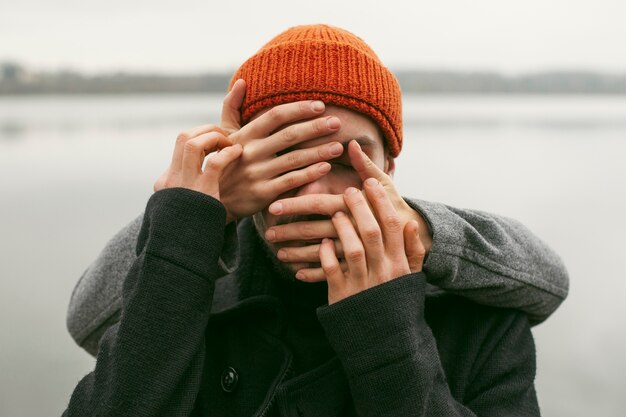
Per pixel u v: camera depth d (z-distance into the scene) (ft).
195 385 3.16
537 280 3.68
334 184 3.48
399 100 3.69
